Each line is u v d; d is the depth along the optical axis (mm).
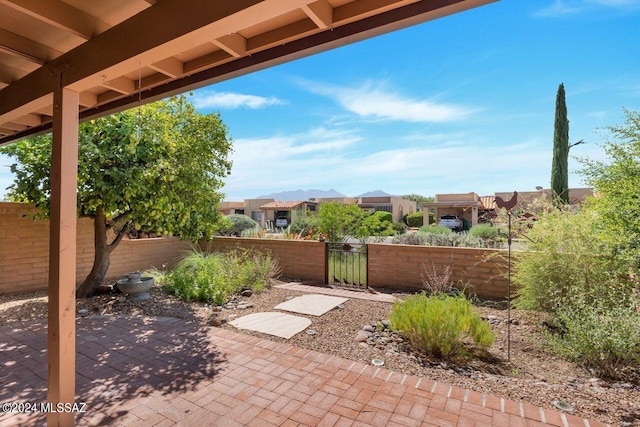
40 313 4863
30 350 3592
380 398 2633
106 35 1984
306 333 4066
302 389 2770
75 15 1953
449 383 2881
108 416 2402
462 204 21672
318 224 11867
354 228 11969
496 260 5582
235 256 7754
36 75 2449
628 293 3762
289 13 2066
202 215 6379
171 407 2520
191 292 5605
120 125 5148
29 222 6020
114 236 7180
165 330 4188
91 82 2152
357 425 2305
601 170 4281
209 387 2805
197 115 6043
